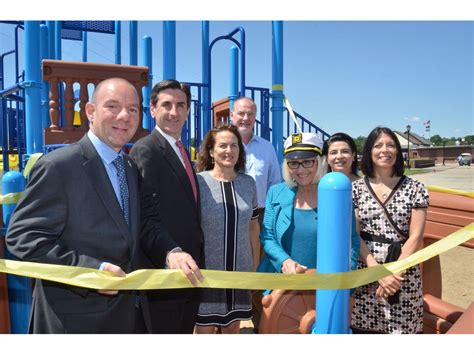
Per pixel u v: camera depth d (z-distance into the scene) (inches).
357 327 117.6
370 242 112.7
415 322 111.3
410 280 110.2
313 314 100.0
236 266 114.2
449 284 219.5
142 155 100.5
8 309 126.7
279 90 279.6
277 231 106.5
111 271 70.9
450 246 84.7
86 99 179.6
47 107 250.5
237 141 117.6
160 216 100.6
